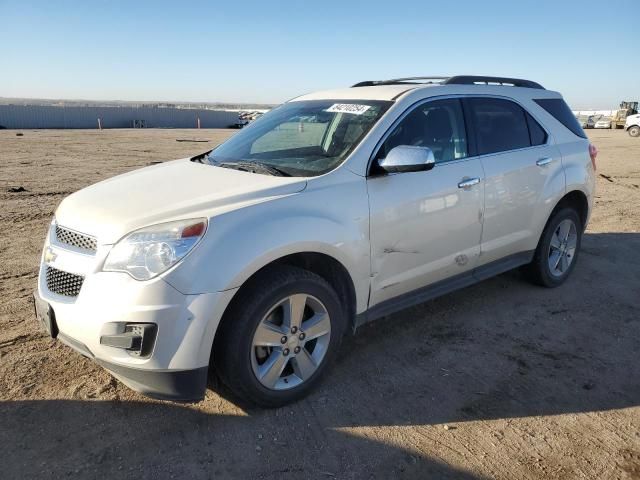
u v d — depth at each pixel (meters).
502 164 4.41
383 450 2.86
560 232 5.23
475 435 3.00
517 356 3.92
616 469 2.74
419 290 4.00
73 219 3.13
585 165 5.27
